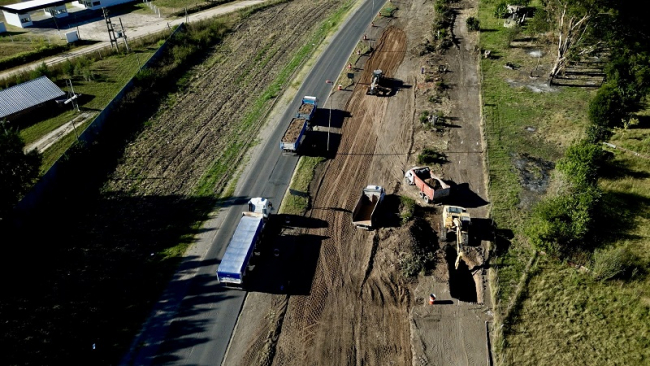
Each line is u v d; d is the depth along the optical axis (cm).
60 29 7800
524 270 3422
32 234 3709
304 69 6412
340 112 5400
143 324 3059
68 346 2897
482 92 5750
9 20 7944
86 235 3734
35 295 3212
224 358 2867
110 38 6794
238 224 3628
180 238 3738
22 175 3709
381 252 3600
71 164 4359
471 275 3475
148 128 5172
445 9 8138
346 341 2981
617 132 4934
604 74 6031
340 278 3397
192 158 4684
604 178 4253
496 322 3078
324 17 8406
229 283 3297
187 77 6316
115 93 5759
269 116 5353
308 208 4028
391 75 6203
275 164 4569
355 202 4094
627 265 3378
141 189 4259
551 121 5175
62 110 5388
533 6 8056
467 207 4019
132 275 3403
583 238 3600
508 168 4453
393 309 3194
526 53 6669
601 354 2867
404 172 4456
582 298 3216
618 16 5131
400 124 5184
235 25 8119
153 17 8481
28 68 6350
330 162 4588
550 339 2959
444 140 4894
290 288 3319
